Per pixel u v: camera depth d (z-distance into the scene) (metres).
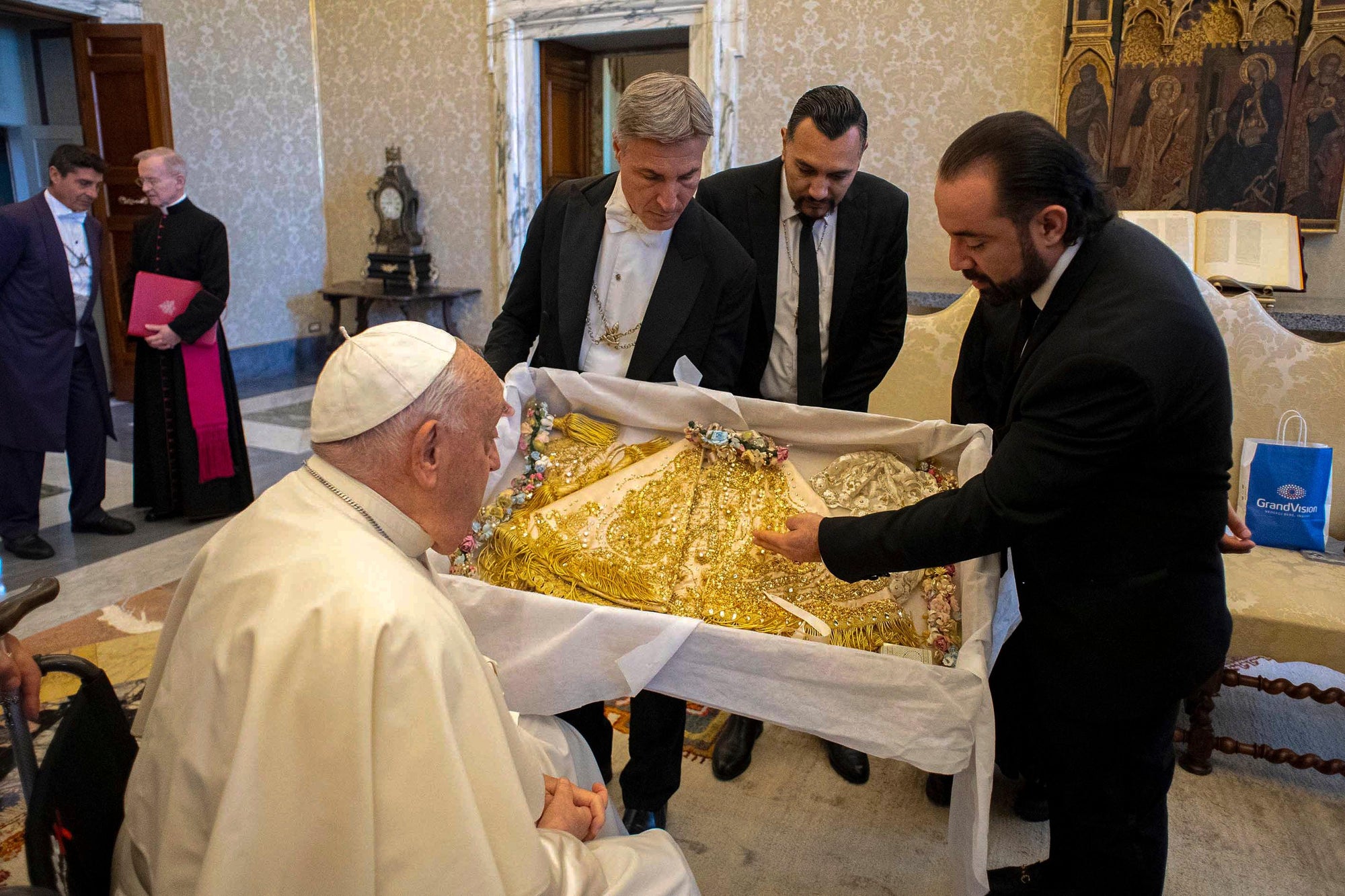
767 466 1.87
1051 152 1.31
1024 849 2.19
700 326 2.14
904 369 3.08
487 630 1.58
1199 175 4.84
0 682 1.13
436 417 1.13
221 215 6.89
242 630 1.01
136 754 1.27
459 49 6.95
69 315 3.75
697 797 2.36
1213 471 1.43
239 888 0.93
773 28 5.85
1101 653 1.51
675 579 1.69
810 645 1.46
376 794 0.97
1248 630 2.34
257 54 7.00
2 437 3.67
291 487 1.16
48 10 5.67
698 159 1.93
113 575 3.64
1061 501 1.36
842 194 2.30
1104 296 1.36
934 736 1.42
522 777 1.24
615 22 6.30
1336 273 4.73
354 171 7.59
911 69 5.54
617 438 1.98
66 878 1.02
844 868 2.11
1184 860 2.14
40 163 6.73
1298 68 4.60
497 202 7.03
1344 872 2.10
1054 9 5.15
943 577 1.64
